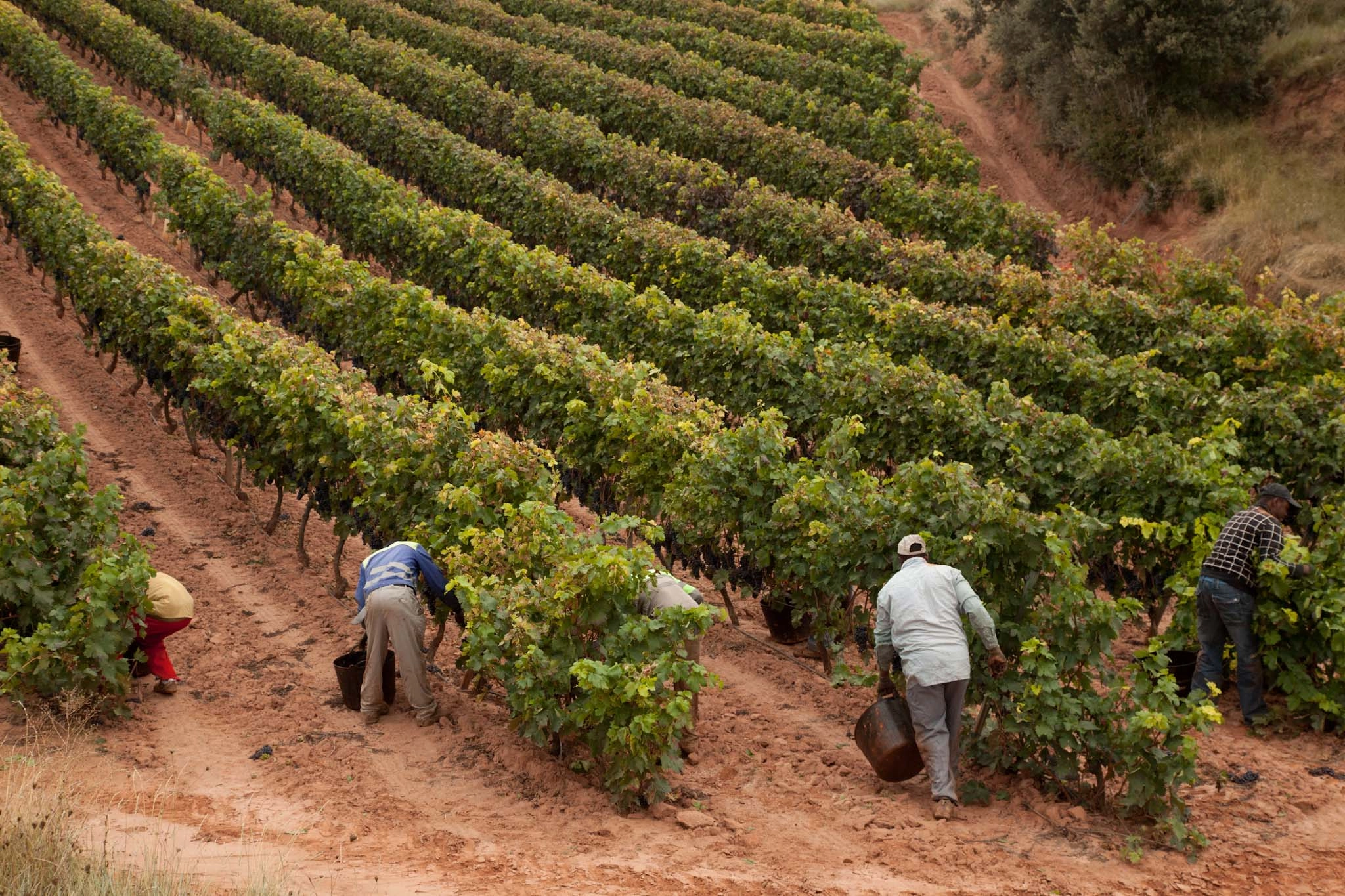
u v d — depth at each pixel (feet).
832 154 70.44
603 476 36.86
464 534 25.46
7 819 17.75
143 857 18.34
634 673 21.31
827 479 28.19
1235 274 62.23
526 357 39.14
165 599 26.32
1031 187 81.00
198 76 89.10
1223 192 68.39
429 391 43.45
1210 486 29.35
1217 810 22.24
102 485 40.01
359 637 30.71
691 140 78.28
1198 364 42.39
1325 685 26.43
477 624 23.08
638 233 56.95
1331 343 39.58
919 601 22.04
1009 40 86.02
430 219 57.88
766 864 19.83
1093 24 75.31
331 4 116.98
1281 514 27.22
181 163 64.59
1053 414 34.60
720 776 23.79
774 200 61.00
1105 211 75.20
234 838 19.81
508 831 20.98
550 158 76.43
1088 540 26.18
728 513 29.99
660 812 21.88
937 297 52.54
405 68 91.50
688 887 18.76
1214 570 26.50
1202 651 27.35
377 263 67.51
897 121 85.20
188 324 41.11
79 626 24.08
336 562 33.22
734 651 31.12
